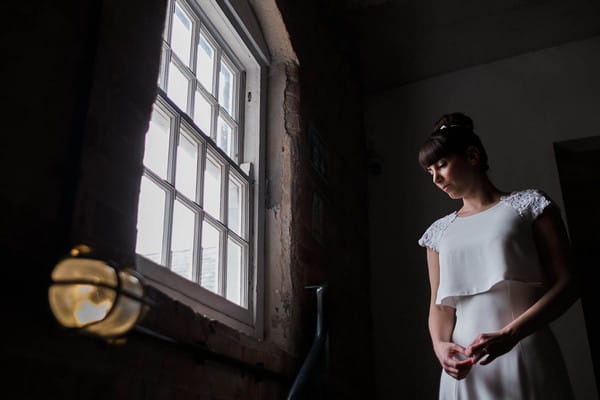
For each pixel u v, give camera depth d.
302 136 2.73
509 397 1.51
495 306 1.61
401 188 4.00
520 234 1.63
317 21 3.35
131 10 1.47
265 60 2.74
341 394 2.82
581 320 3.33
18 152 1.07
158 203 1.71
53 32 1.21
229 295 2.13
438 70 4.21
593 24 3.83
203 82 2.23
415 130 4.15
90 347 1.15
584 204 5.28
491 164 3.86
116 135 1.34
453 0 3.60
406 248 3.83
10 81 1.08
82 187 1.20
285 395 2.14
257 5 2.69
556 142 3.79
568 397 1.53
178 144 1.89
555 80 3.94
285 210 2.48
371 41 3.97
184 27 2.13
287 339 2.27
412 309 3.67
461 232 1.74
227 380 1.70
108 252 1.25
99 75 1.31
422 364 3.53
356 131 3.97
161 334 1.36
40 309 1.02
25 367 1.00
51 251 1.11
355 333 3.25
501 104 4.00
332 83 3.49
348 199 3.48
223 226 2.11
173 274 1.68
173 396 1.41
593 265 5.90
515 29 3.86
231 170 2.28
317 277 2.66
